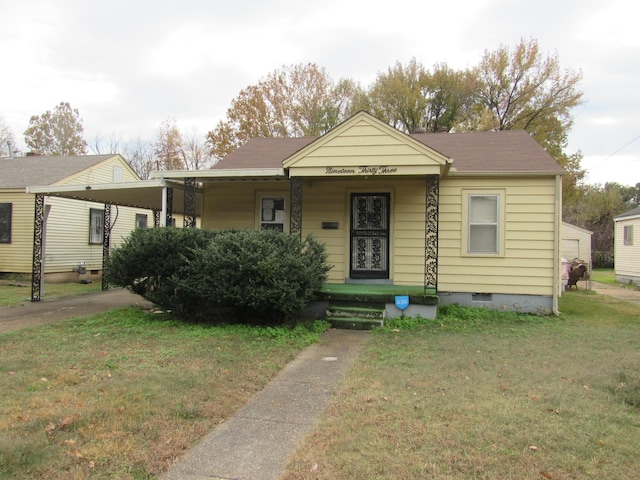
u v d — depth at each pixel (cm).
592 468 287
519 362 552
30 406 381
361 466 289
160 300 821
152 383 448
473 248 981
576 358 575
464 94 2673
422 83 2734
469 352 604
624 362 554
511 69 2583
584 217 3828
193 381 459
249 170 927
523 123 2603
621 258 2120
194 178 982
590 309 1062
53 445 310
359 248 1038
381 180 1023
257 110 2894
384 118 2738
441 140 1225
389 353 598
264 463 299
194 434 341
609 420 367
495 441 325
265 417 381
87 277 1783
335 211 1041
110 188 1044
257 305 744
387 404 404
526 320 879
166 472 285
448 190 985
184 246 812
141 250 808
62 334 700
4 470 274
